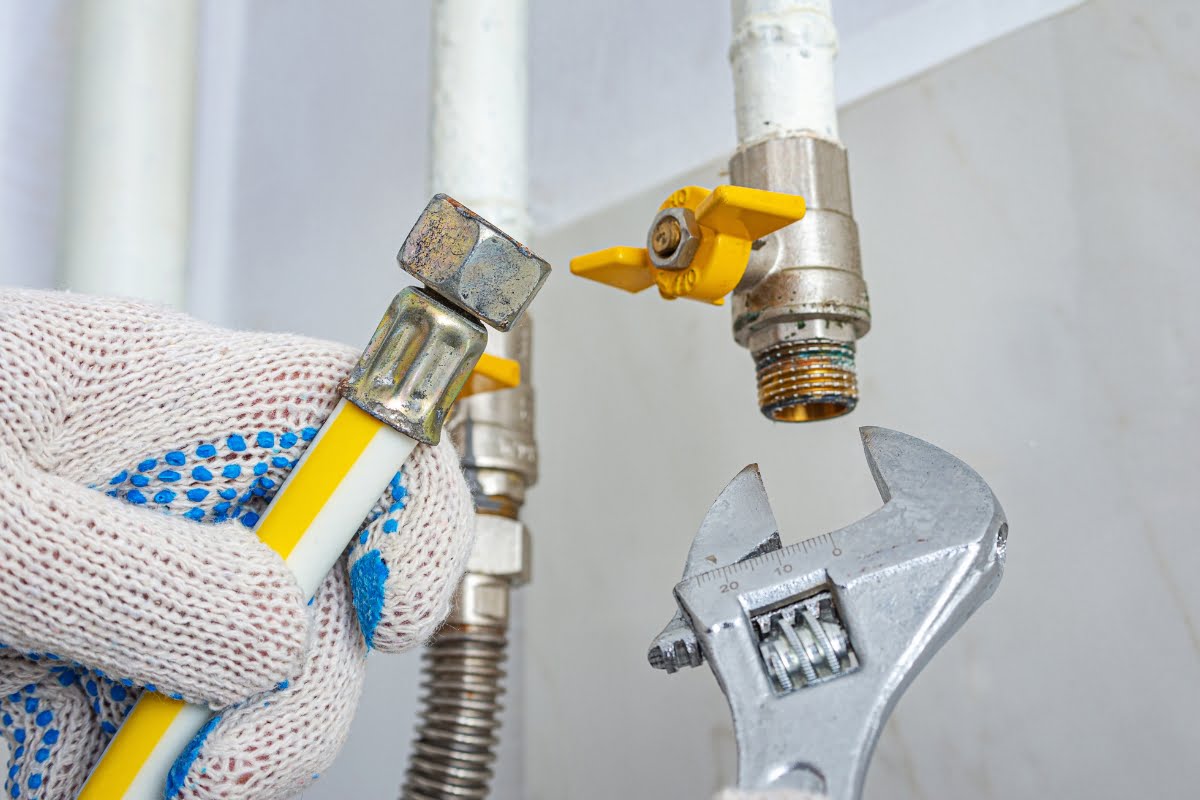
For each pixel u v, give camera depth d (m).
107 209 0.92
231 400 0.43
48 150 1.00
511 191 0.77
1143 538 0.65
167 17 0.97
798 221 0.56
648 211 0.94
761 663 0.38
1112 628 0.65
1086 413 0.68
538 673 0.94
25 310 0.42
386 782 0.95
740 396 0.84
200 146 1.19
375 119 1.10
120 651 0.39
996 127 0.75
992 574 0.39
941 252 0.76
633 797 0.85
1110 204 0.69
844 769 0.36
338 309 1.08
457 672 0.72
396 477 0.42
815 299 0.56
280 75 1.20
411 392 0.39
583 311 0.96
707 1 0.92
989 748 0.69
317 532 0.40
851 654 0.39
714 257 0.53
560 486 0.95
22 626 0.38
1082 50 0.71
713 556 0.43
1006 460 0.71
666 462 0.88
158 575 0.38
